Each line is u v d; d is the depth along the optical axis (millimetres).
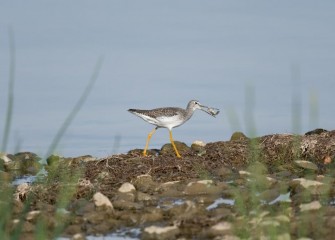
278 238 13773
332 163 19562
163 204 16750
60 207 15000
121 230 15141
